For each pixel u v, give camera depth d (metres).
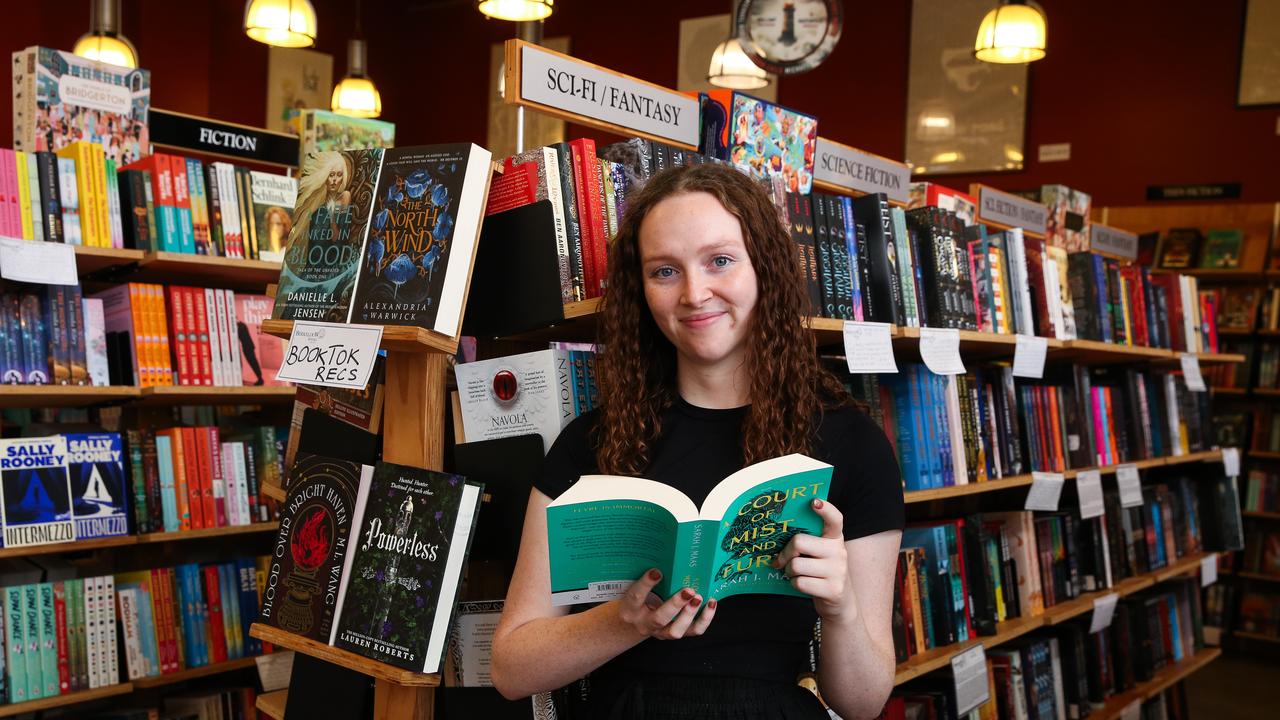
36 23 7.31
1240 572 6.25
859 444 1.48
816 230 2.16
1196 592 4.41
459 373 1.74
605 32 9.36
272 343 3.46
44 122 3.27
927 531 2.65
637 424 1.49
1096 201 7.45
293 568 1.74
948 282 2.56
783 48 3.67
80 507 2.99
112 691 3.00
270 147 4.01
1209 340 4.54
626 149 1.88
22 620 2.86
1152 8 7.25
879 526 1.44
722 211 1.44
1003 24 5.04
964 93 7.93
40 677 2.88
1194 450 4.38
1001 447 2.93
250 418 3.91
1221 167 7.01
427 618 1.52
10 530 2.84
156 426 3.62
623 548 1.26
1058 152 7.59
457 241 1.54
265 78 9.13
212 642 3.22
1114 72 7.39
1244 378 6.52
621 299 1.55
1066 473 3.20
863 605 1.43
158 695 3.32
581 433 1.55
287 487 1.80
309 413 1.90
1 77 7.15
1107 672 3.62
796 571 1.27
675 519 1.17
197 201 3.27
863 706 1.43
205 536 3.23
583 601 1.31
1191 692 5.26
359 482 1.68
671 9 9.05
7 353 2.90
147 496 3.14
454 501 1.53
